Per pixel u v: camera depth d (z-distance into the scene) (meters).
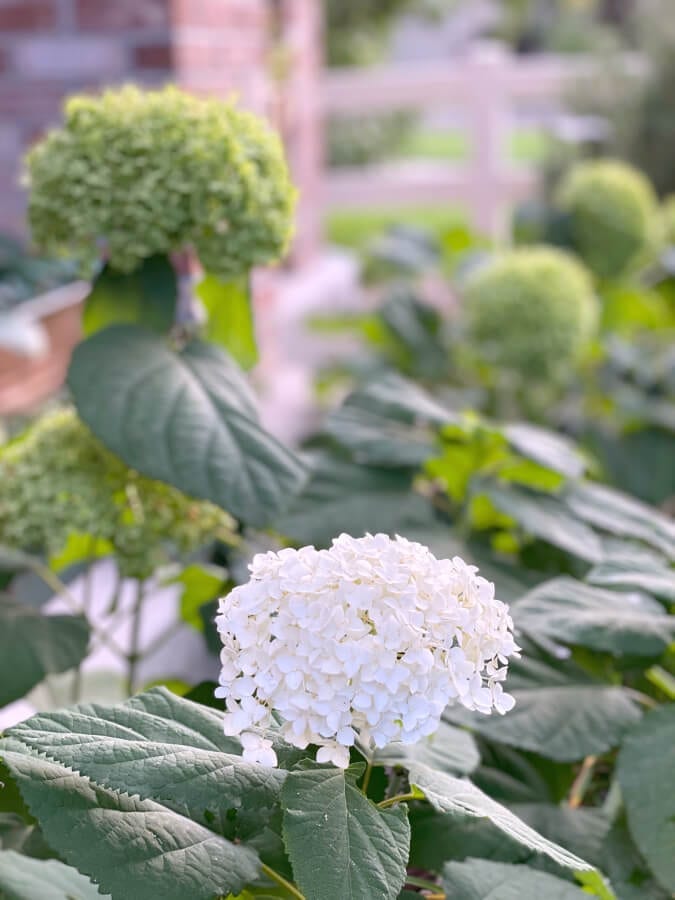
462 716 1.18
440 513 1.91
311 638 0.81
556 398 3.55
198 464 1.28
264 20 3.40
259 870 0.89
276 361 3.82
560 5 15.76
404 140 10.75
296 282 4.54
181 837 0.85
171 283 1.50
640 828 1.08
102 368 1.34
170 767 0.82
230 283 1.56
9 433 2.24
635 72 5.12
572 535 1.56
